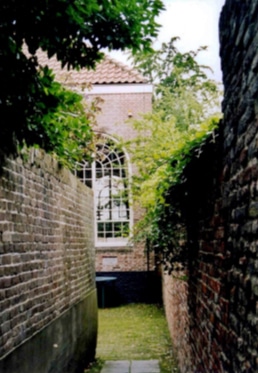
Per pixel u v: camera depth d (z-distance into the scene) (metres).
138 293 13.66
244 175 2.10
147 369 6.94
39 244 4.34
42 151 4.54
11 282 3.43
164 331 9.56
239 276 2.20
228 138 2.50
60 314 5.13
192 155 3.44
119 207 14.28
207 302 3.38
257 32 1.83
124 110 14.16
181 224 5.23
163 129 10.35
